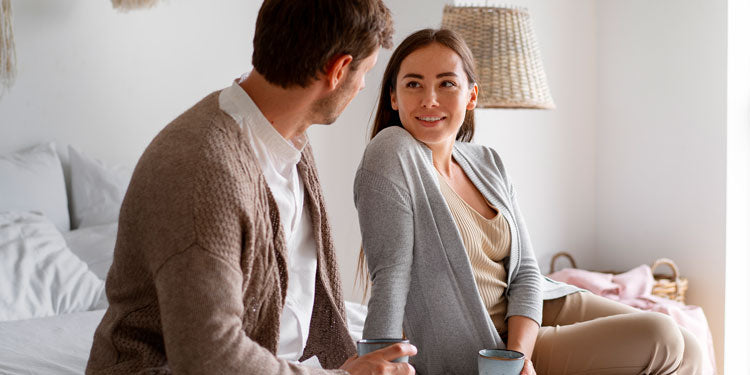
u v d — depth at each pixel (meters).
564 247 3.59
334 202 3.36
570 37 3.57
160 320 1.07
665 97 3.37
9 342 1.77
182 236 0.98
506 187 1.73
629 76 3.52
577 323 1.55
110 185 2.81
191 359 0.96
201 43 3.15
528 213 3.42
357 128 3.36
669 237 3.37
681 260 3.31
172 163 1.01
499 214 1.61
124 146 3.00
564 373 1.50
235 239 1.01
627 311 1.63
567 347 1.51
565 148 3.57
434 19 3.10
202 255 0.97
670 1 3.33
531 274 1.63
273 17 1.10
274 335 1.14
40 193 2.62
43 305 2.13
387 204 1.46
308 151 1.41
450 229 1.48
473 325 1.48
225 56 3.22
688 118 3.28
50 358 1.69
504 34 2.62
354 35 1.10
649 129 3.44
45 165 2.70
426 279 1.49
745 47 3.15
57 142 2.86
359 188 1.50
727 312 3.14
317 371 1.06
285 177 1.29
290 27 1.09
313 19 1.08
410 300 1.51
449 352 1.49
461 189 1.64
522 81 2.62
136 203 1.02
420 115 1.54
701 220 3.23
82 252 2.50
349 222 3.41
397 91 1.59
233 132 1.09
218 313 0.97
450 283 1.48
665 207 3.38
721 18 3.14
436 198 1.50
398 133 1.54
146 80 3.03
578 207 3.65
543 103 2.67
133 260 1.05
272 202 1.15
